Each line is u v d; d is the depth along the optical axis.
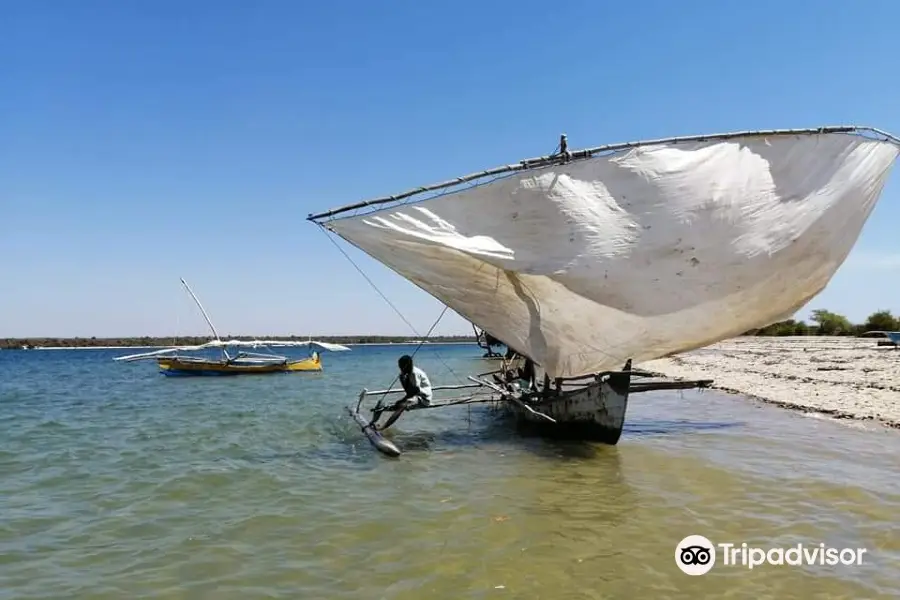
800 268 13.96
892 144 14.33
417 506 9.65
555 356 14.30
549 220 12.92
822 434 15.00
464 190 13.30
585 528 8.51
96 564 7.39
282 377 38.59
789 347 52.31
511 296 13.78
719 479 11.04
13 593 6.60
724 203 13.24
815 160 13.87
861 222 14.40
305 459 13.27
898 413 16.88
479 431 16.66
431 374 44.03
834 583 6.62
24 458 13.77
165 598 6.46
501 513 9.25
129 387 32.88
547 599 6.33
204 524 8.85
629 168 13.19
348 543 8.01
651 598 6.34
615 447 14.11
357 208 13.40
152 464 12.96
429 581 6.80
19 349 152.50
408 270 13.68
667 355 14.84
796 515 8.91
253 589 6.64
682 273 13.19
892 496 9.73
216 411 22.03
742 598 6.30
